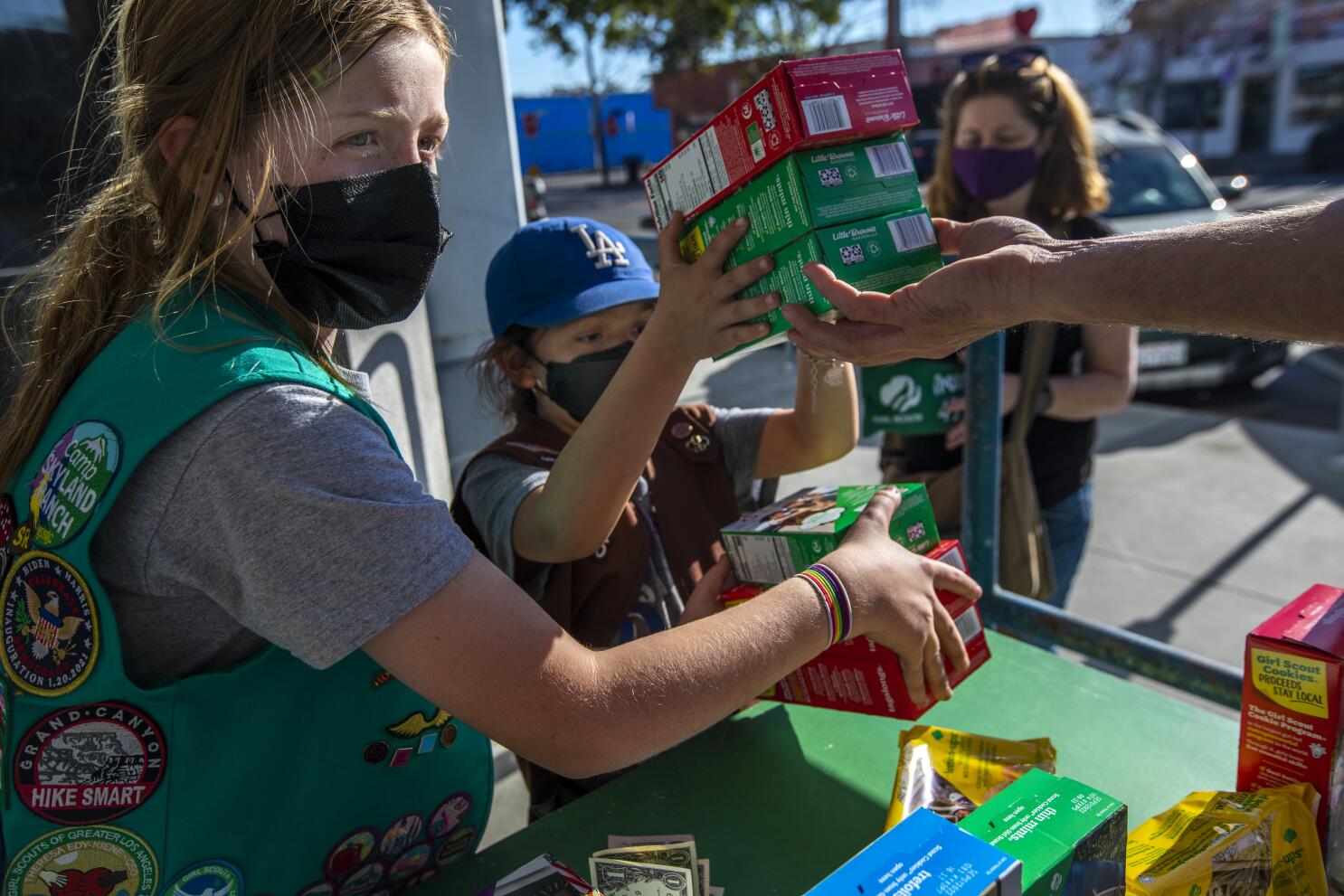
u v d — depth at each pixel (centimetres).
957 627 113
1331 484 464
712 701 84
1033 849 78
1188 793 114
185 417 74
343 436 76
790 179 92
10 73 177
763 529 115
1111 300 79
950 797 103
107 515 76
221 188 84
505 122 231
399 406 213
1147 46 2156
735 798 117
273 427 74
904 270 98
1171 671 141
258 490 73
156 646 82
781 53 1662
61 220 123
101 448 76
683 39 1786
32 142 181
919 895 71
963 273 86
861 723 131
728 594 121
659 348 106
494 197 233
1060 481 224
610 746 79
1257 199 1465
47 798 82
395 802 97
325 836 92
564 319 136
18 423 90
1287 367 691
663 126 2680
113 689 79
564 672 78
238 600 77
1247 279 73
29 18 179
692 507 151
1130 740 125
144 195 87
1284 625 99
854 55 96
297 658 86
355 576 73
